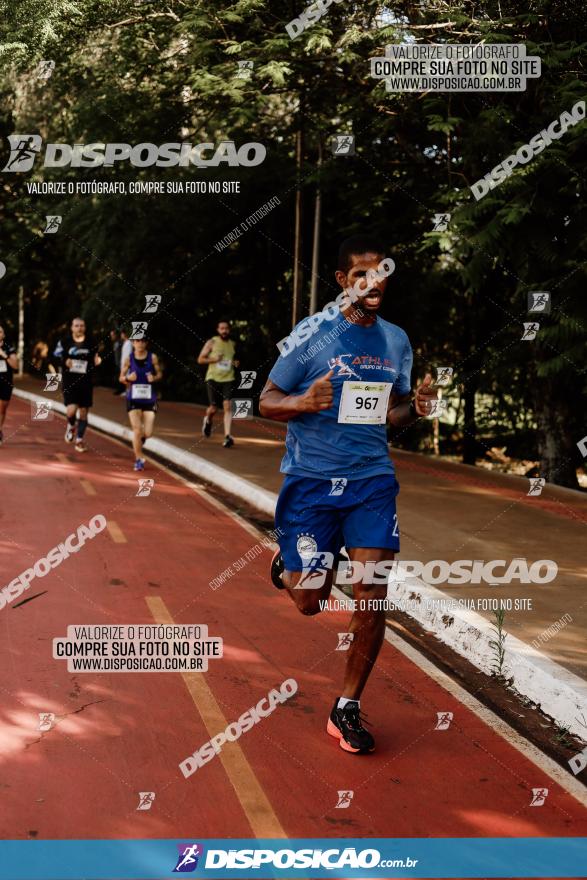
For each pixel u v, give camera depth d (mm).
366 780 3914
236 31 12383
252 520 9977
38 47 12023
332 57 11578
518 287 11805
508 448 18047
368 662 4227
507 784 3914
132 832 3430
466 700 4855
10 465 13234
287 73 11188
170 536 8891
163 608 6418
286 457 4371
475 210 10766
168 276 23234
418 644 5805
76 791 3721
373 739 4238
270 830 3482
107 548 8242
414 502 10023
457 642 5688
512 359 14859
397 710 4703
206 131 16969
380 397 4188
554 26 11148
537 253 11172
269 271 23562
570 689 4520
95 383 30609
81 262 26219
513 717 4672
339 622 6266
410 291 17203
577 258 10891
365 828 3521
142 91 14836
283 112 16875
